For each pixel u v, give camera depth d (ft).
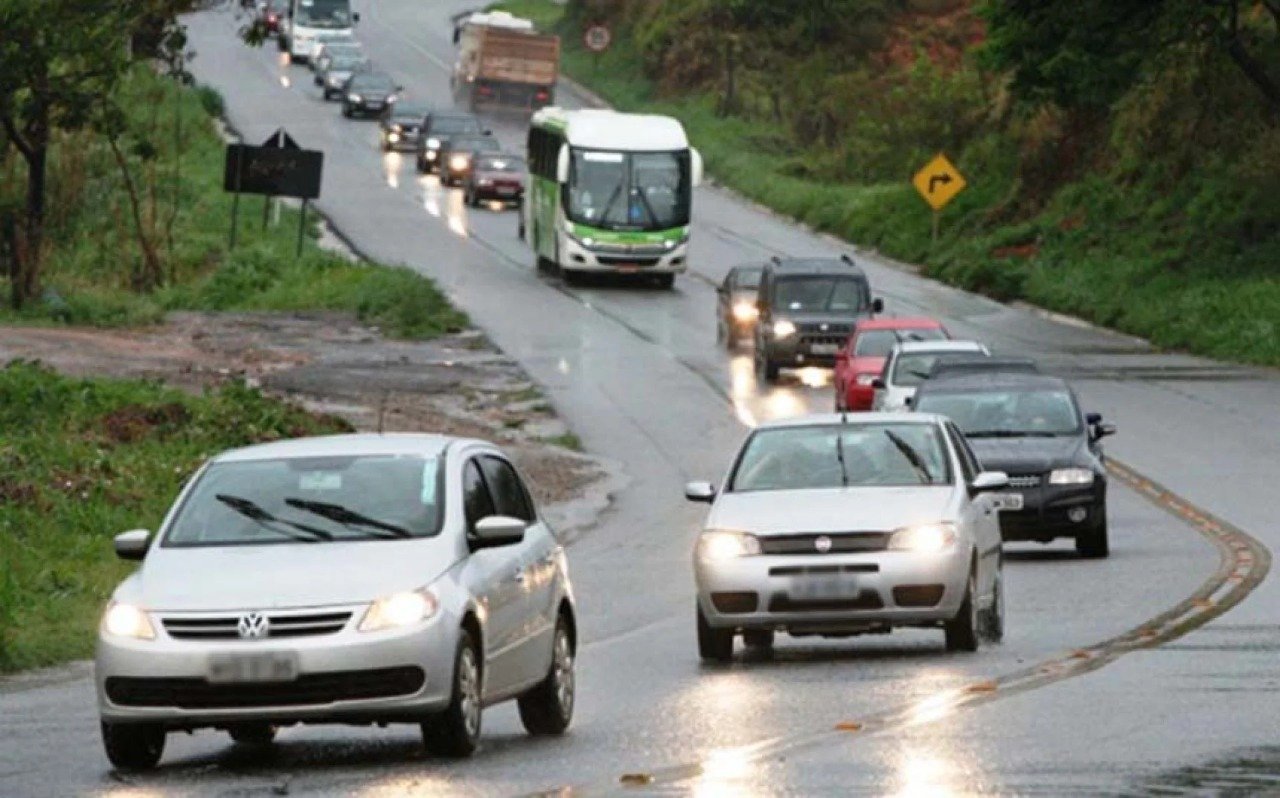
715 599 150.71
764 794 97.40
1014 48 538.88
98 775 111.86
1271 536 226.58
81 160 538.88
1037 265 557.74
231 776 110.52
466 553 116.16
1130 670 136.26
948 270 579.48
